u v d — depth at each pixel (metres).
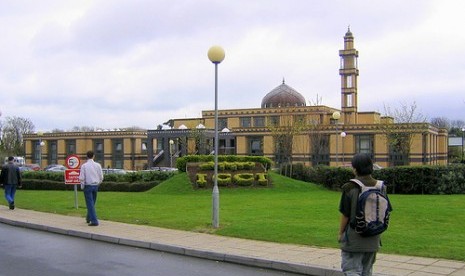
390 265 8.38
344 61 63.75
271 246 10.26
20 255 10.00
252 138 61.72
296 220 13.52
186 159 26.69
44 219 14.84
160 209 16.78
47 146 79.31
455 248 9.54
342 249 5.84
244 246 10.29
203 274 8.43
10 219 14.85
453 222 12.89
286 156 53.53
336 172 25.89
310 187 25.98
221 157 26.58
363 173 5.79
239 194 23.23
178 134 66.44
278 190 24.73
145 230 12.52
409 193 23.00
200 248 10.11
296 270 8.53
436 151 60.88
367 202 5.57
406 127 50.38
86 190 13.45
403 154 51.06
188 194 23.56
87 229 12.73
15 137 85.19
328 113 63.56
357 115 64.75
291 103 68.75
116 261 9.46
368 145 54.66
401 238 10.54
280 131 53.50
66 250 10.59
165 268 8.88
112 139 74.75
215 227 12.52
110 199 20.62
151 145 68.38
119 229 12.72
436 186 22.56
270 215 14.61
